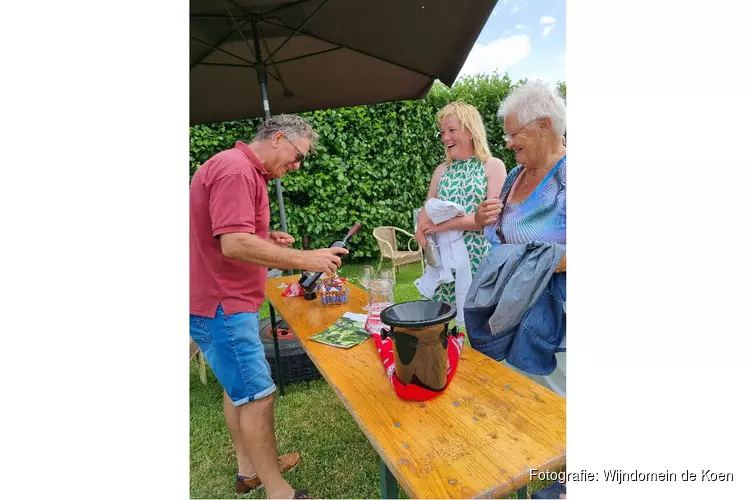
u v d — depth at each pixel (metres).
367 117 5.21
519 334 1.46
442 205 1.95
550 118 1.38
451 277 2.06
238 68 2.92
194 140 4.52
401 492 1.84
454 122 2.00
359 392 1.14
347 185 5.29
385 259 5.46
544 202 1.42
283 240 2.05
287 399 2.58
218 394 2.68
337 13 2.40
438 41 2.60
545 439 0.92
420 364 1.04
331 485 1.87
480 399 1.08
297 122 1.58
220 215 1.37
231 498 1.82
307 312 1.88
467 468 0.84
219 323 1.50
